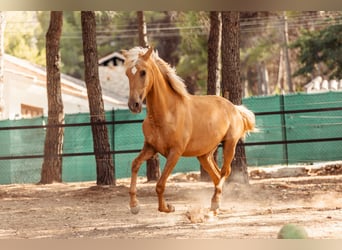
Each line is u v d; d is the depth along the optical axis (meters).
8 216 11.12
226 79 13.95
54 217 10.85
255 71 44.84
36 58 40.38
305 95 17.88
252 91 44.94
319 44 31.02
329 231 8.50
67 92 28.44
